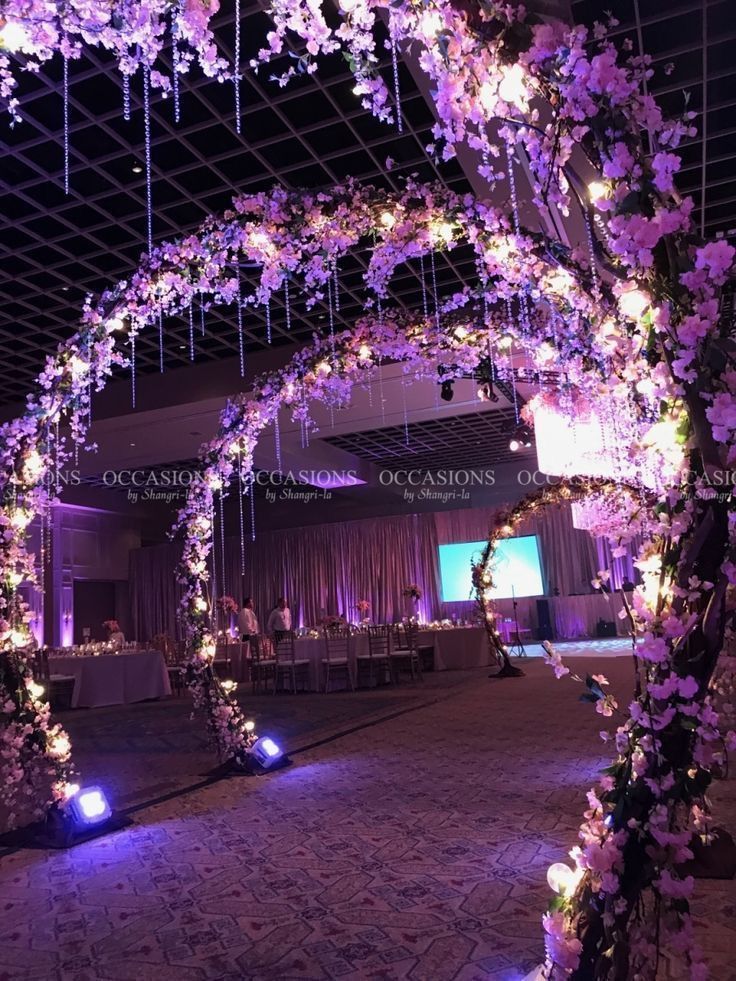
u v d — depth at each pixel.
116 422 10.15
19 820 4.02
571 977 1.66
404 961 2.18
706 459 1.52
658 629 1.62
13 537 3.97
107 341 3.94
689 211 1.54
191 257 3.62
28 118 4.87
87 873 3.14
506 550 16.58
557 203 1.95
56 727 3.97
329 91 4.81
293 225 3.32
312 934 2.40
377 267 3.43
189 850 3.37
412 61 4.36
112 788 4.77
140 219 6.12
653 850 1.62
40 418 3.93
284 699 9.50
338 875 2.91
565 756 4.75
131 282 3.81
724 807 3.29
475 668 11.91
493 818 3.52
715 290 1.55
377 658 10.25
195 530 5.30
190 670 5.28
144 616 18.06
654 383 1.65
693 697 1.58
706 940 2.17
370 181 5.76
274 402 5.16
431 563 17.28
